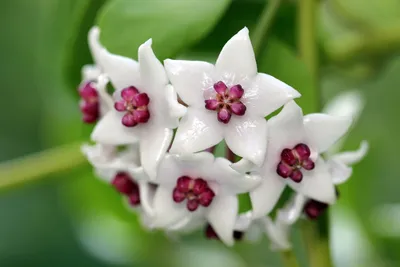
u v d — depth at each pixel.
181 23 0.16
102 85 0.16
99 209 0.22
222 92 0.15
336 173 0.16
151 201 0.16
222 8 0.16
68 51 0.18
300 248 0.20
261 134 0.15
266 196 0.15
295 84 0.16
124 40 0.16
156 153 0.15
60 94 0.21
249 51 0.15
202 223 0.16
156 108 0.15
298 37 0.17
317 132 0.15
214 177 0.15
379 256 0.22
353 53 0.19
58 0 0.19
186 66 0.15
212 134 0.15
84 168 0.18
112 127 0.16
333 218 0.22
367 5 0.19
